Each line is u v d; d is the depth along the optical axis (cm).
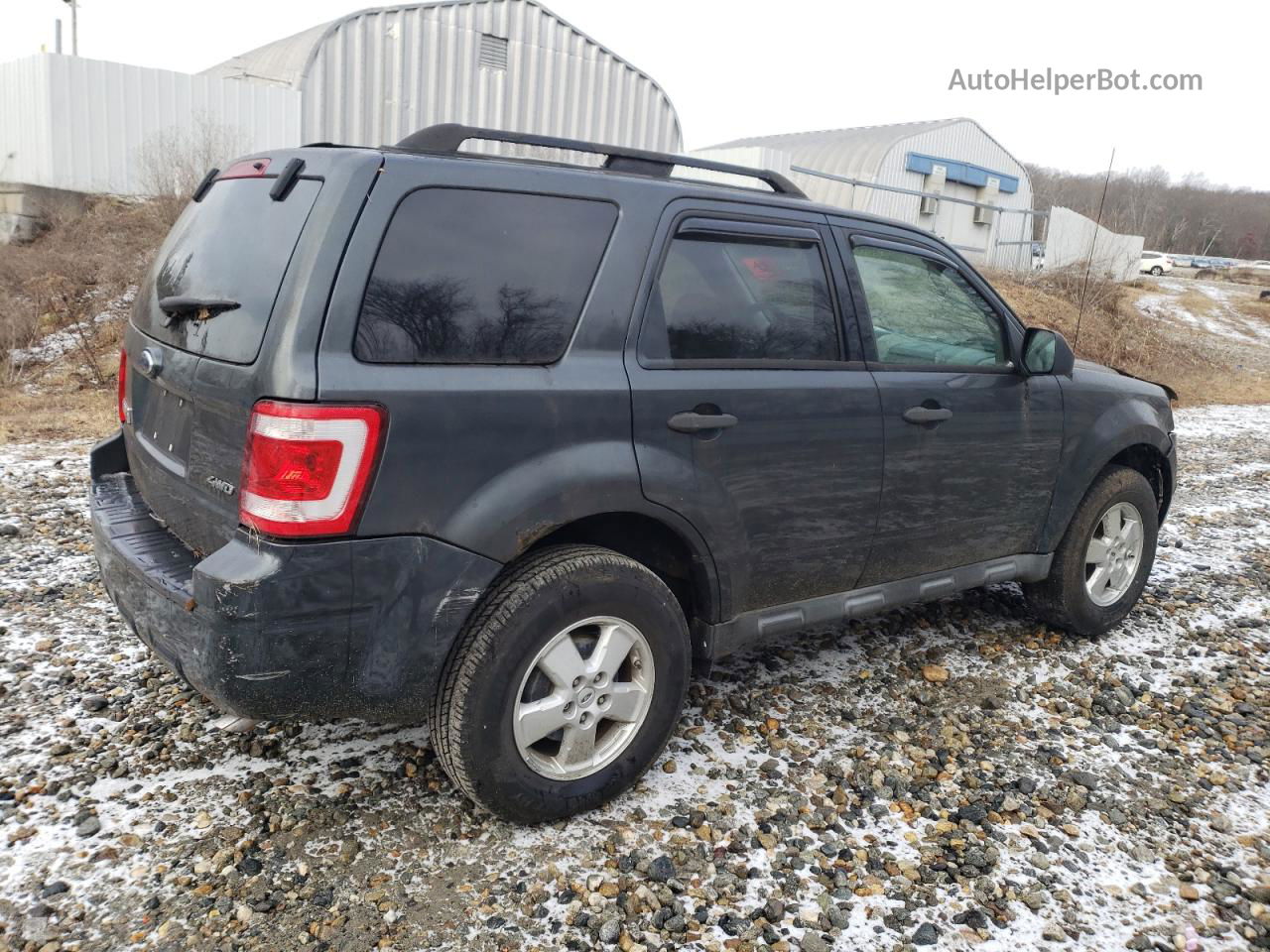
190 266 289
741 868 270
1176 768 341
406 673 252
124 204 1371
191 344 271
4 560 476
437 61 1578
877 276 356
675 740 338
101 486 339
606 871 266
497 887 257
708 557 305
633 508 281
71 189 1364
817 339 332
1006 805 310
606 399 274
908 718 365
